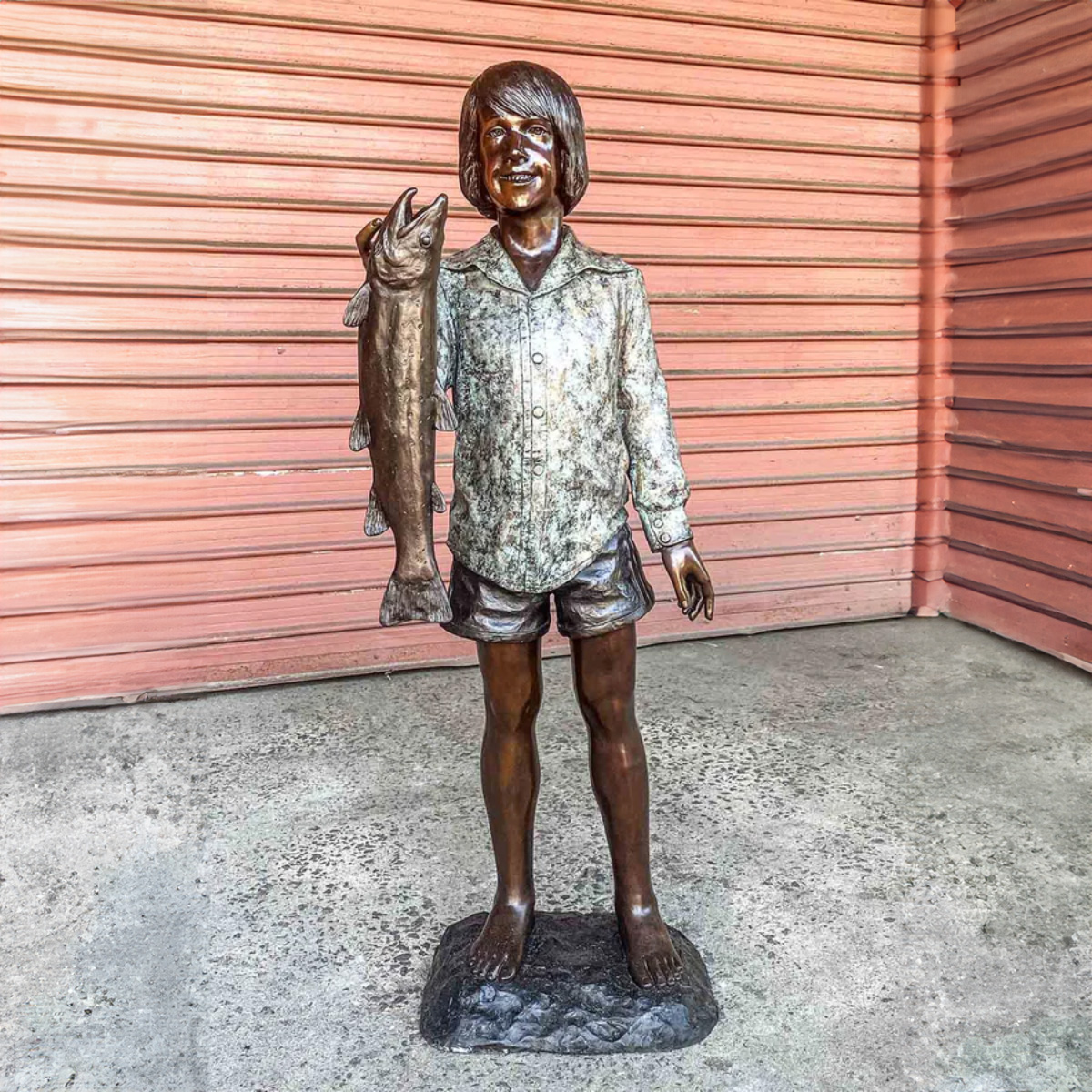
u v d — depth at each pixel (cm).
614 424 197
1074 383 423
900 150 473
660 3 423
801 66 448
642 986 208
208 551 405
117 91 368
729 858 277
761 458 473
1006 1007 216
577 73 418
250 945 242
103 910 257
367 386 175
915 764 336
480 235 420
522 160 180
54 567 388
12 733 372
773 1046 205
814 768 333
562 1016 205
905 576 506
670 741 356
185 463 396
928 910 251
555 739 361
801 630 491
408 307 169
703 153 441
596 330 190
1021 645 462
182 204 381
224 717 387
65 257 372
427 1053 205
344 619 427
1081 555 427
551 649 455
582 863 275
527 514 190
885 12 459
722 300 454
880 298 481
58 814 309
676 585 205
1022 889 260
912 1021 212
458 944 223
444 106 405
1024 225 439
